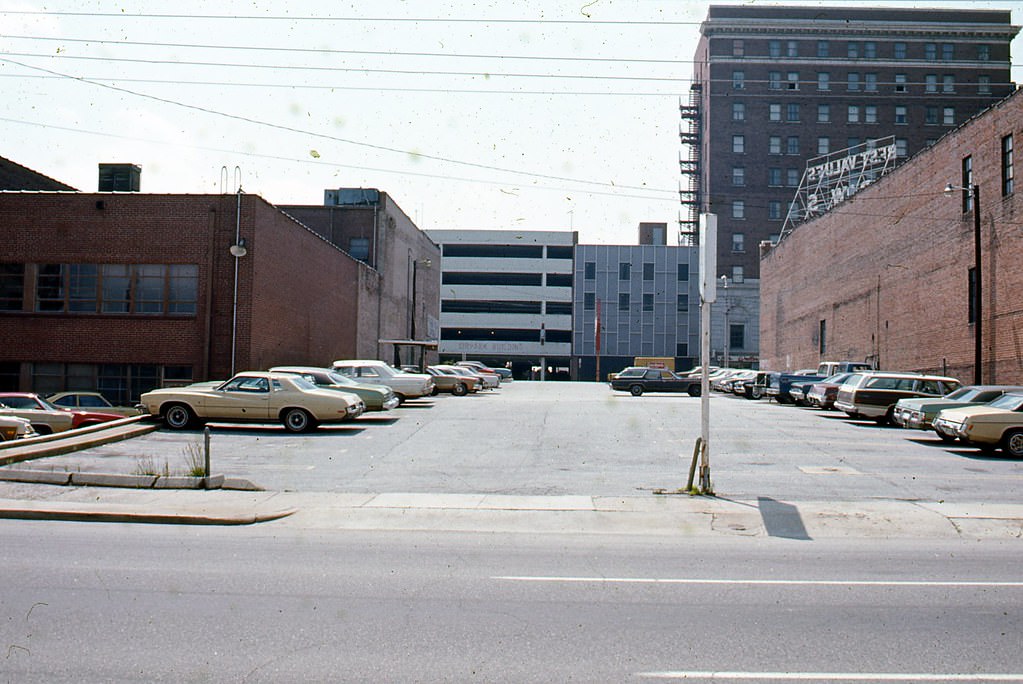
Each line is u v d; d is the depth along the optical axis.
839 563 9.73
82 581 8.30
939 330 39.91
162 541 10.63
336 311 48.91
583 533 11.75
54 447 18.27
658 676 5.77
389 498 14.21
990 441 19.84
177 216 35.44
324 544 10.64
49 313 35.53
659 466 18.33
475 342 102.19
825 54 94.81
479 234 102.44
